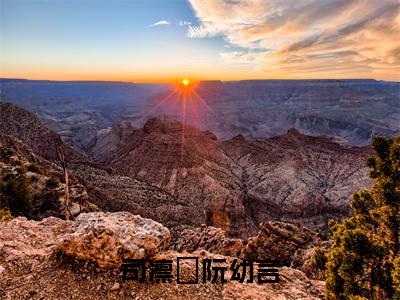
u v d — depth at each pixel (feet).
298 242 120.26
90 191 244.63
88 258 39.63
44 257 41.29
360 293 38.83
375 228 45.44
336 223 55.31
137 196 294.05
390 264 37.58
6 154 178.91
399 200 39.78
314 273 77.36
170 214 276.82
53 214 135.13
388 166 40.73
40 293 35.14
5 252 42.37
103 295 35.86
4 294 34.63
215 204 286.66
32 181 148.46
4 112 457.68
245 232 270.05
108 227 40.34
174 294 37.63
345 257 39.01
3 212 79.30
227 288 40.55
